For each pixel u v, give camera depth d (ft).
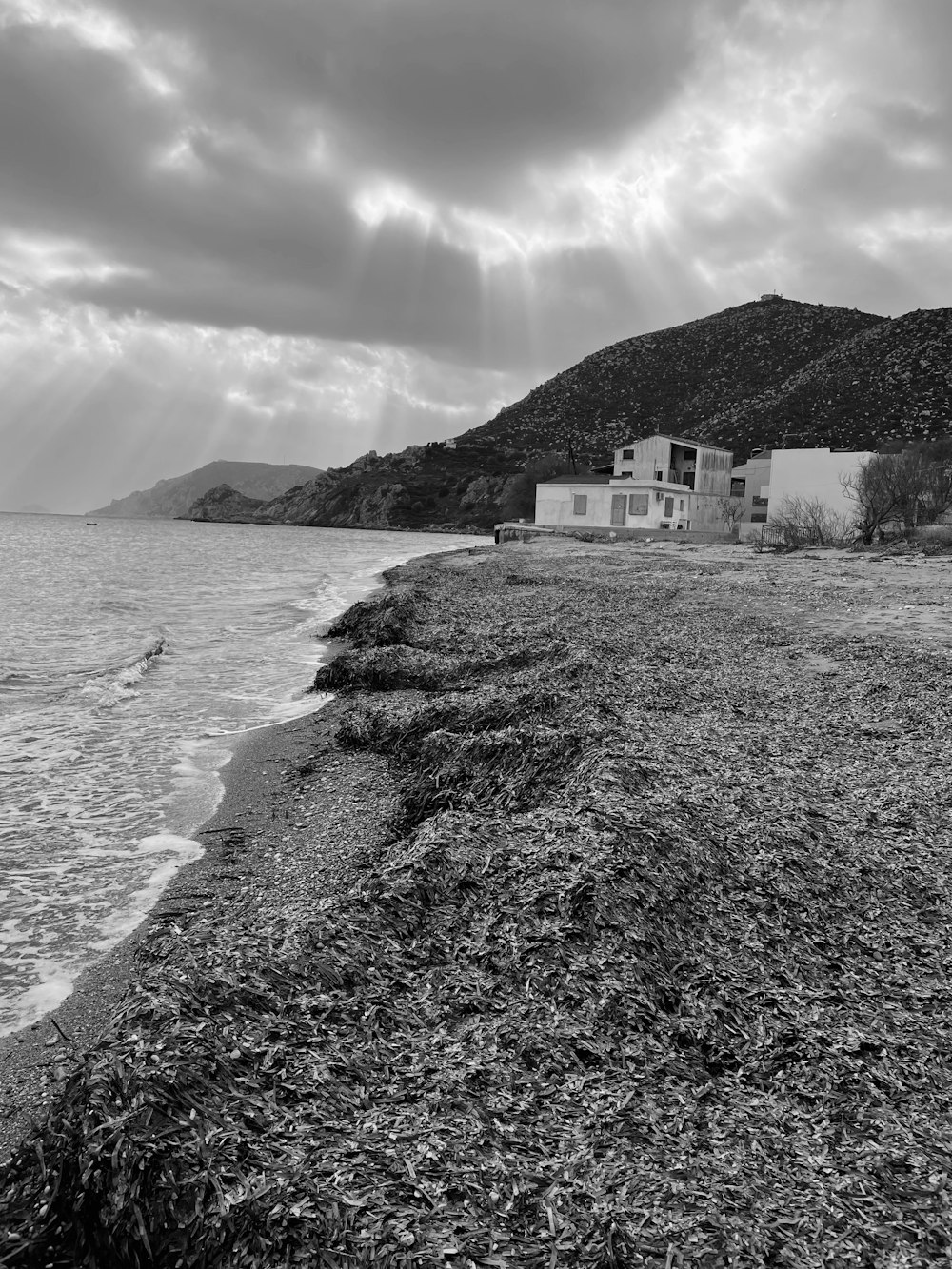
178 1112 10.09
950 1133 10.72
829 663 44.45
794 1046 12.52
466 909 15.67
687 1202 9.24
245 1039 11.69
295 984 13.23
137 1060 10.80
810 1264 8.48
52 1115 10.62
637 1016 12.87
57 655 59.47
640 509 226.99
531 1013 12.84
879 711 33.60
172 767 32.99
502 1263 8.36
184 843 25.23
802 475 190.80
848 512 178.19
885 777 25.02
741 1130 10.67
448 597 81.76
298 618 85.46
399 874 16.83
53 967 18.11
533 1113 10.82
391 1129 10.26
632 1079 11.60
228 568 164.66
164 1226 9.02
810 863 18.11
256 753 35.09
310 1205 8.95
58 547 224.12
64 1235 9.39
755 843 18.71
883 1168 9.98
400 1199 9.09
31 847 24.77
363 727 35.12
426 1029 12.56
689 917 15.69
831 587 83.35
